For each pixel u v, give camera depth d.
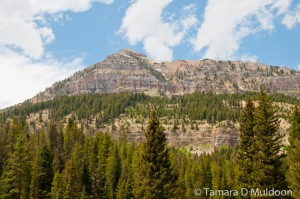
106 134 141.62
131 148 148.75
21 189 95.50
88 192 111.38
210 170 127.62
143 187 51.41
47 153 102.94
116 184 120.25
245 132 53.94
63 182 98.00
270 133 51.28
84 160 126.88
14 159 94.75
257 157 50.31
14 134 112.69
